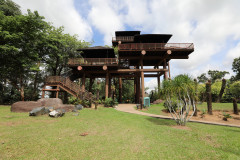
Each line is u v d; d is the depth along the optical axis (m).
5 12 20.52
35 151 3.85
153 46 20.34
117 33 31.62
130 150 4.14
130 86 37.59
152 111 14.42
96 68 21.09
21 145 4.25
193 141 5.27
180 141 5.21
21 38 17.27
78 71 21.05
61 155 3.64
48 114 9.95
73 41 25.56
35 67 18.80
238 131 7.17
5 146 4.13
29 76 25.27
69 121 8.20
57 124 7.28
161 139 5.35
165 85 8.93
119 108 16.72
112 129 6.70
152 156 3.76
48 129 6.23
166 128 7.21
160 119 10.23
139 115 11.70
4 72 17.67
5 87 25.77
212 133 6.53
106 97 19.88
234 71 29.14
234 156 3.91
